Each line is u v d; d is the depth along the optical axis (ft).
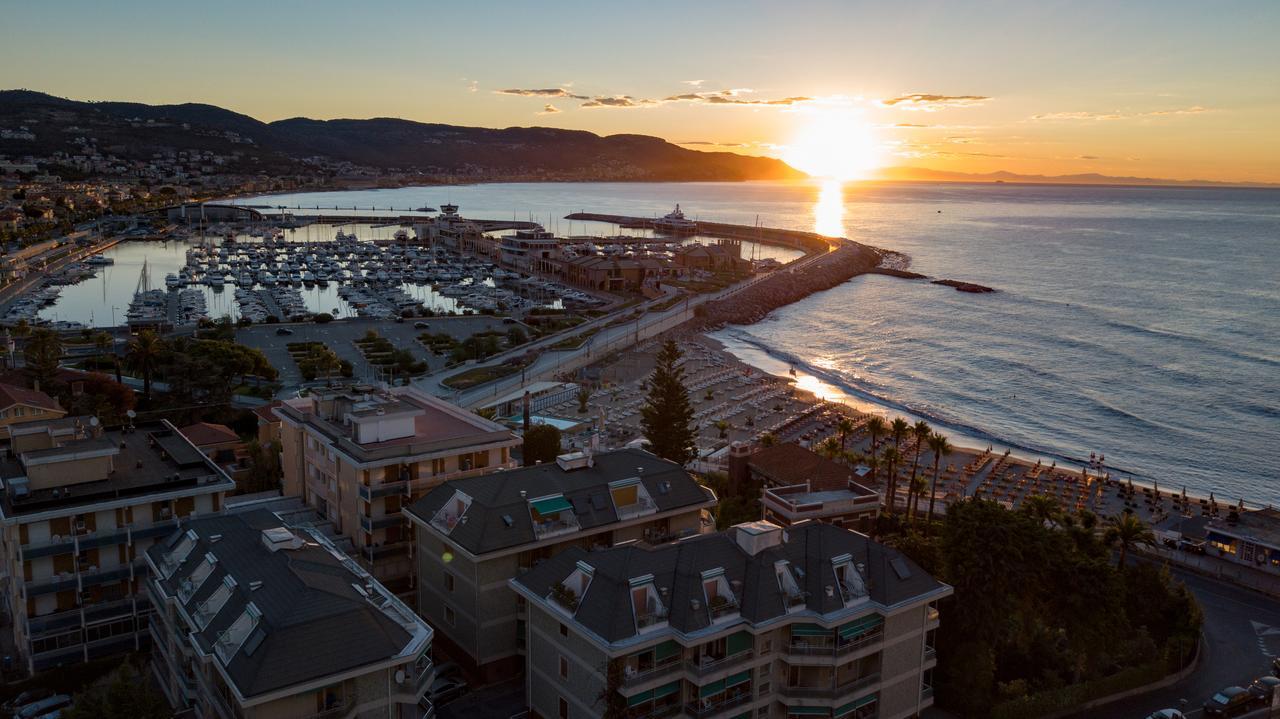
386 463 231.09
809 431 495.00
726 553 188.24
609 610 169.99
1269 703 216.13
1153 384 630.74
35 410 339.16
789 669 184.03
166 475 224.12
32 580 198.49
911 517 331.16
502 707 196.34
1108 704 216.33
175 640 173.06
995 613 214.07
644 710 170.60
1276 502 426.51
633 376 621.72
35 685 193.77
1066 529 271.49
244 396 505.25
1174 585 261.85
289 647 146.51
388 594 175.01
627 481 230.68
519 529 207.72
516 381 580.71
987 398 602.44
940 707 210.59
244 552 178.19
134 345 483.92
